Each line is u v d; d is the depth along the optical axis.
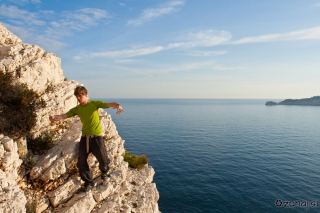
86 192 7.59
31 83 9.28
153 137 130.50
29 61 9.67
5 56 9.07
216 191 53.56
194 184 57.66
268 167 77.00
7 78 8.23
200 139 128.88
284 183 61.78
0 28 10.75
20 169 7.11
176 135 140.62
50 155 7.83
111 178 9.01
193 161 80.88
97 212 7.64
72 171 8.08
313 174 70.62
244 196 51.53
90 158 8.54
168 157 85.06
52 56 11.08
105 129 10.68
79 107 7.64
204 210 44.06
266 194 53.50
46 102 9.58
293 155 95.44
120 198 8.79
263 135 151.62
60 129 9.77
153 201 11.21
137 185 11.40
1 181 5.45
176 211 43.25
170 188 54.41
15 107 8.12
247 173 69.38
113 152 9.92
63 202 7.25
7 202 5.20
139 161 14.01
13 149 6.56
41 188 7.26
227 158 87.25
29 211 6.19
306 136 150.88
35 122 8.31
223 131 166.62
